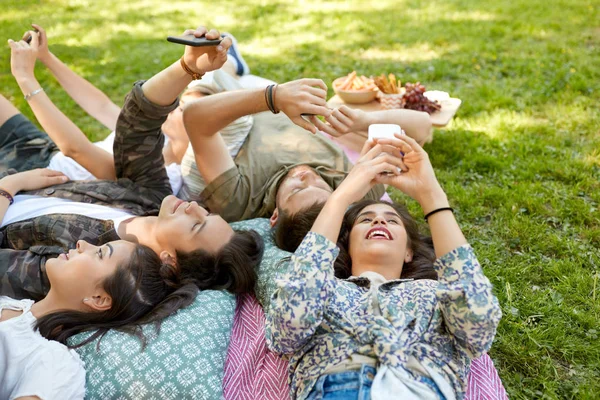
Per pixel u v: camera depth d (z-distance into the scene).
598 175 3.45
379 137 2.11
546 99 4.35
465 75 4.86
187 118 2.62
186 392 1.96
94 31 6.15
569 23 5.88
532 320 2.52
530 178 3.48
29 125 3.04
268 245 2.60
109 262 2.16
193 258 2.39
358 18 6.40
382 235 2.17
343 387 1.78
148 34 6.10
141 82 2.49
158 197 2.80
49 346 1.95
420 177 1.97
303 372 1.89
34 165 2.96
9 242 2.52
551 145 3.78
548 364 2.31
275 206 2.86
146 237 2.44
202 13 6.79
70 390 1.89
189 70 2.33
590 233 2.98
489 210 3.26
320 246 1.85
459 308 1.79
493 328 1.79
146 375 1.96
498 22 6.03
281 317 1.81
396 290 1.98
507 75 4.84
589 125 3.98
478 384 2.08
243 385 2.11
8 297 2.17
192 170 2.99
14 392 1.85
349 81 3.81
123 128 2.60
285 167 2.88
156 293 2.27
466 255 1.85
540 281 2.74
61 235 2.46
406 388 1.74
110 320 2.16
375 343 1.79
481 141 3.86
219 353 2.14
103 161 2.87
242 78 3.89
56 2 7.15
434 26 6.04
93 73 5.12
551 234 3.01
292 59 5.39
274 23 6.40
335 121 2.61
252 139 3.06
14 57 2.81
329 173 2.91
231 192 2.83
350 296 1.96
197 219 2.41
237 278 2.43
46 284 2.29
